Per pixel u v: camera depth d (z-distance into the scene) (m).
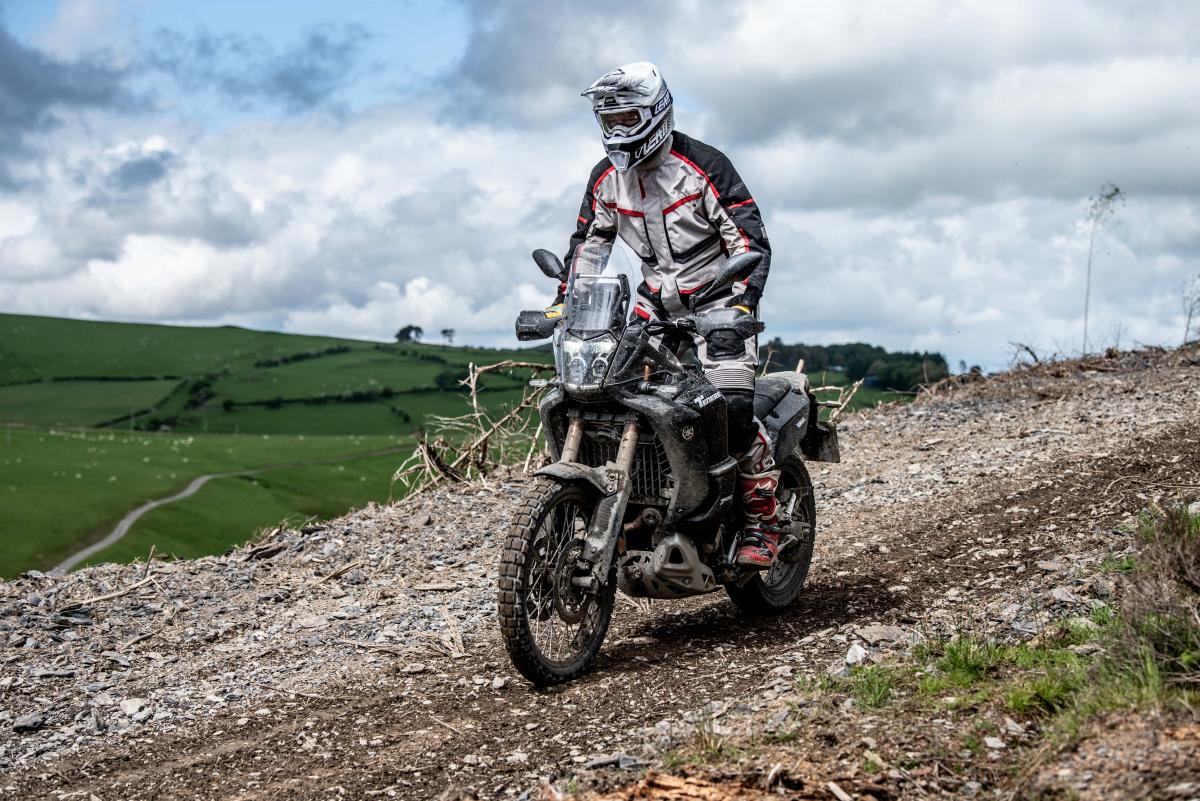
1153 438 8.48
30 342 189.25
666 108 4.93
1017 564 5.72
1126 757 2.91
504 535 7.75
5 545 70.06
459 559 7.23
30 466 96.75
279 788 3.68
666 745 3.58
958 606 5.13
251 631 5.96
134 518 80.06
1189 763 2.79
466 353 188.38
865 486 8.48
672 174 5.07
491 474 9.87
